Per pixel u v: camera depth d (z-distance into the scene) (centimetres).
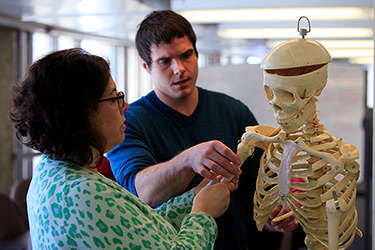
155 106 172
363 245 364
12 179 492
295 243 260
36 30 495
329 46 692
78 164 104
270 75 117
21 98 105
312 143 129
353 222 131
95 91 104
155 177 142
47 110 100
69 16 420
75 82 101
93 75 104
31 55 506
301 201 132
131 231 99
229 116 177
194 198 130
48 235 100
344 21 490
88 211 97
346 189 129
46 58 105
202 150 131
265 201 145
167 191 143
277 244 204
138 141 161
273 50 118
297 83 115
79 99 101
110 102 109
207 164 128
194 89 176
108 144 112
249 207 189
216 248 163
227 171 130
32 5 364
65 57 104
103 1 339
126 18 438
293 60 114
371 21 487
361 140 464
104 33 575
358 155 122
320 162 126
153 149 167
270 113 459
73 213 97
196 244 109
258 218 149
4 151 482
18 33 490
